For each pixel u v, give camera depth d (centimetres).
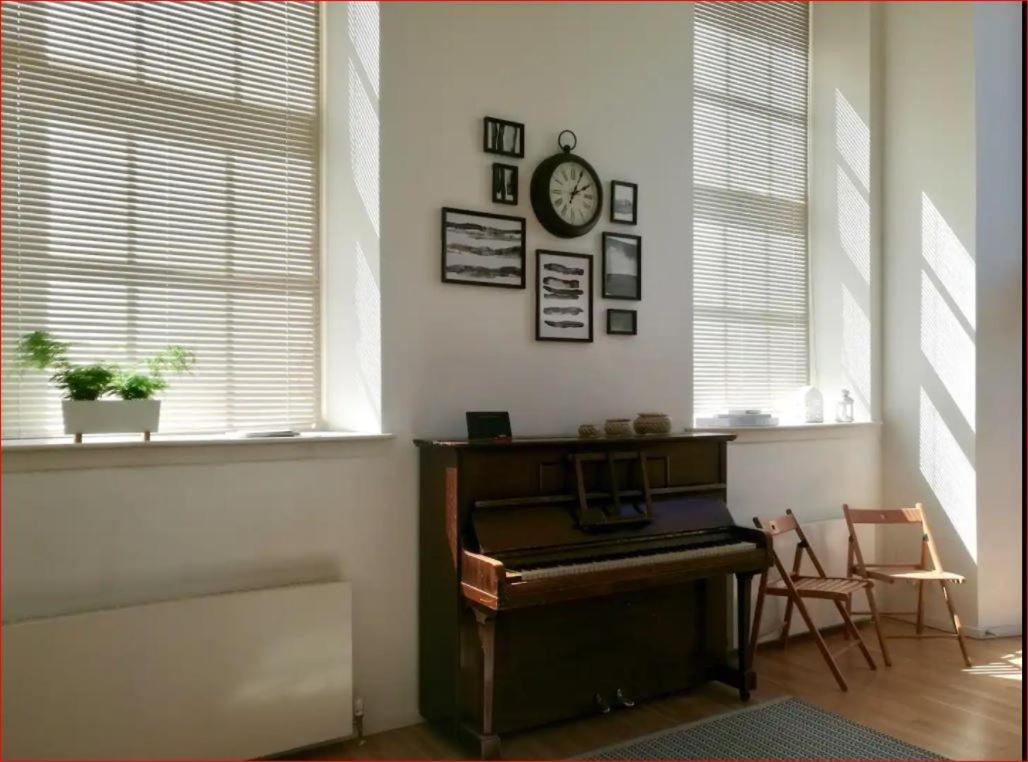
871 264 498
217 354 327
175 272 318
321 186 354
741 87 494
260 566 297
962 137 463
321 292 353
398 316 330
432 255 340
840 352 512
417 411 334
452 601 309
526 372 365
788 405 512
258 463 297
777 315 509
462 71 350
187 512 282
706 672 374
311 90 354
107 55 305
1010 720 333
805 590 383
